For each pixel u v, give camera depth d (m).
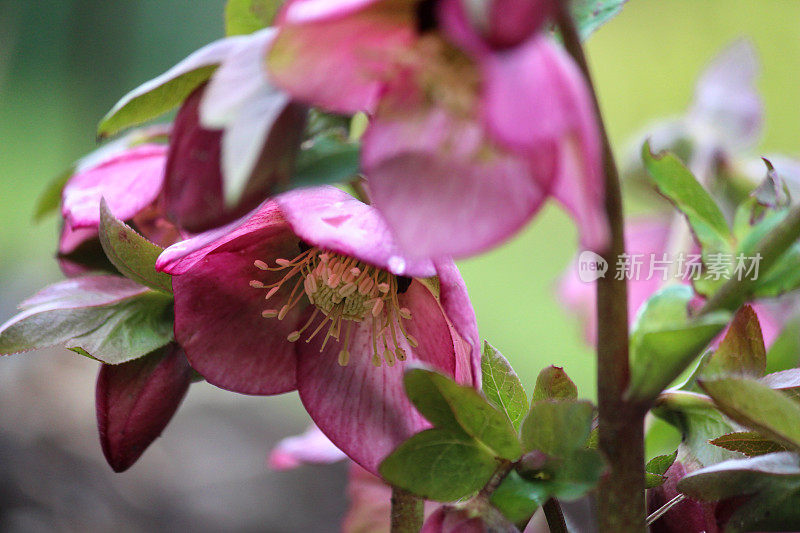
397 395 0.48
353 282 0.48
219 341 0.48
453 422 0.46
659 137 0.62
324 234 0.46
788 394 0.47
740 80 0.62
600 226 0.41
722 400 0.45
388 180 0.43
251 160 0.43
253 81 0.43
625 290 0.45
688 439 0.48
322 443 0.55
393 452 0.46
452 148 0.43
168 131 0.51
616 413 0.45
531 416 0.45
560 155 0.42
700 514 0.47
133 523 1.12
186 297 0.48
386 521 0.54
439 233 0.43
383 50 0.43
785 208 0.48
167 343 0.48
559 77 0.42
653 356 0.45
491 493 0.45
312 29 0.43
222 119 0.43
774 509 0.46
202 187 0.44
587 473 0.45
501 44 0.42
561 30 0.44
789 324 0.51
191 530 1.14
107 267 0.50
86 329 0.48
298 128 0.44
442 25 0.43
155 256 0.47
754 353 0.47
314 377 0.48
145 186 0.49
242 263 0.48
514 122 0.42
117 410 0.48
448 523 0.45
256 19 0.47
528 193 0.42
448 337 0.48
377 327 0.49
